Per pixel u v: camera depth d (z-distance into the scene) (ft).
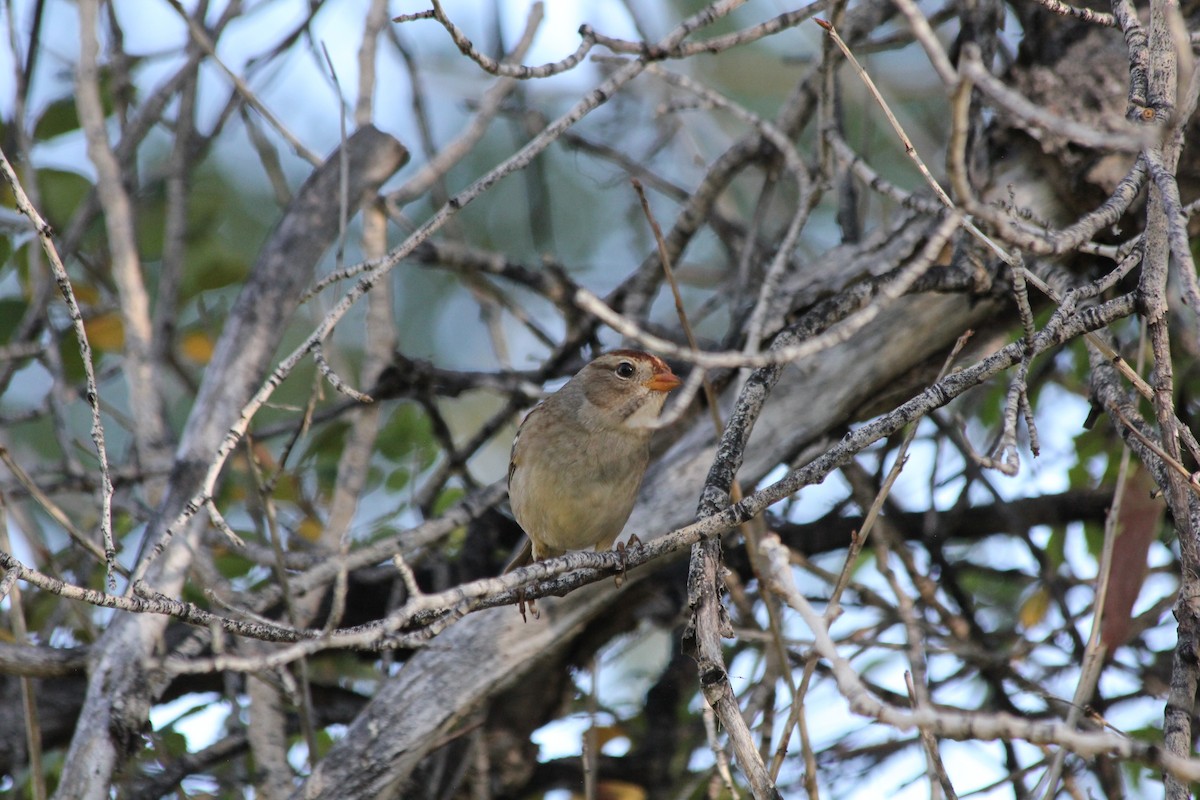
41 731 32.32
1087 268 30.89
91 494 34.99
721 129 46.70
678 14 46.37
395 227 47.85
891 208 37.17
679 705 33.22
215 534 34.17
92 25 32.48
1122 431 22.84
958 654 31.37
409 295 49.73
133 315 32.01
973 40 30.66
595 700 28.40
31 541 31.12
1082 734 13.83
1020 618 36.63
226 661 15.38
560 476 30.01
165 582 27.40
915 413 19.38
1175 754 18.60
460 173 48.85
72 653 27.14
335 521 31.71
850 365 30.25
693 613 20.45
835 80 32.86
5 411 43.93
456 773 31.76
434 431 36.45
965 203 14.07
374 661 35.42
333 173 32.96
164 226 37.83
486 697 29.04
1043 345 19.34
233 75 31.53
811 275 31.63
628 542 28.09
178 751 32.55
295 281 31.71
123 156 34.81
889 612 34.45
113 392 46.93
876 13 35.40
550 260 37.32
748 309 32.07
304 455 36.73
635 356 30.58
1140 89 20.29
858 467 33.45
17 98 33.68
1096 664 22.41
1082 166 29.48
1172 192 17.37
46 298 34.09
